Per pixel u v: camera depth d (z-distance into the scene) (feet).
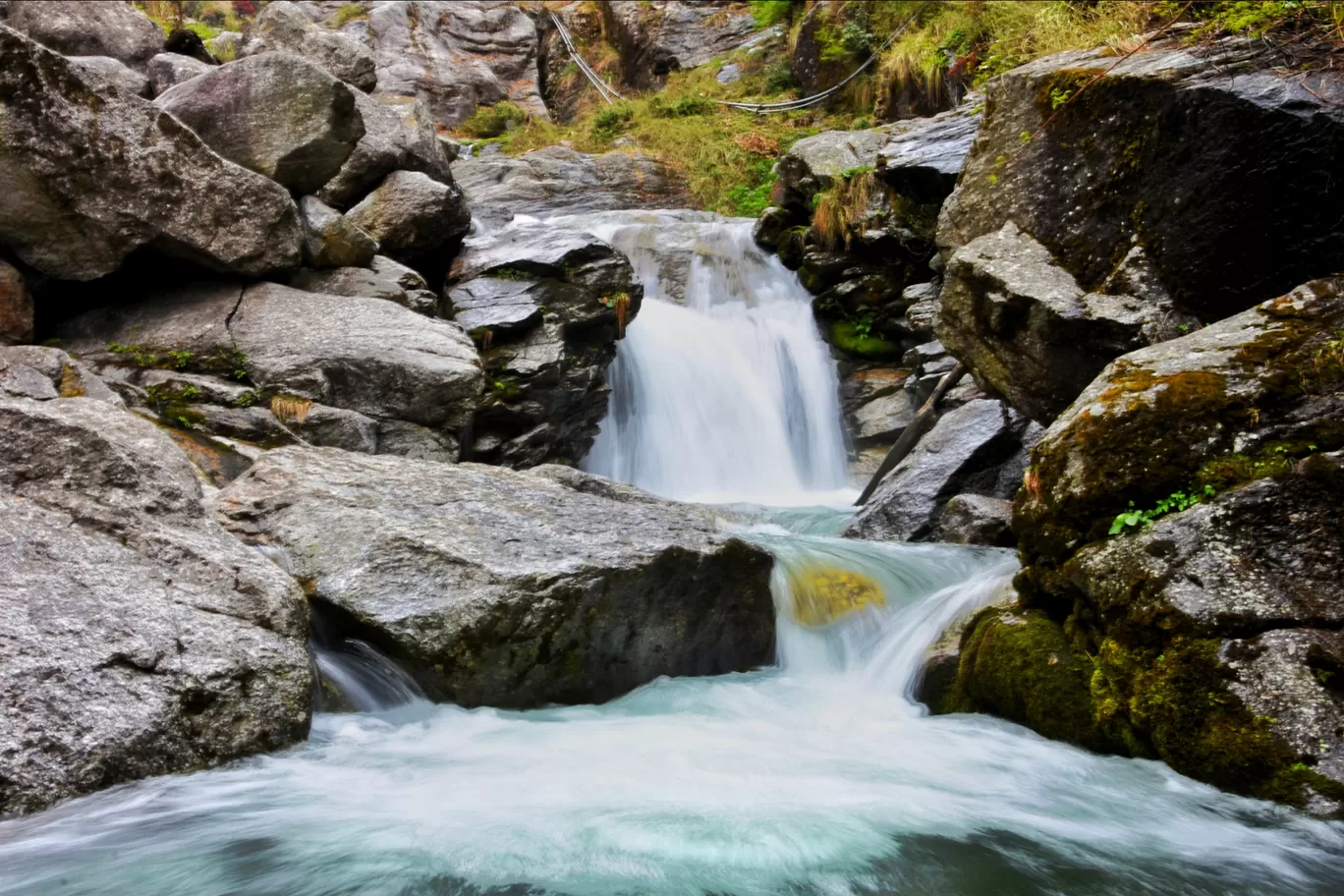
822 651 18.56
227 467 22.48
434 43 80.59
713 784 12.34
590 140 64.23
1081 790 12.31
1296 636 11.87
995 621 15.72
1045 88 20.88
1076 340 19.16
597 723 15.03
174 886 9.34
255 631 13.37
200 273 27.66
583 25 85.10
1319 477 12.63
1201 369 14.60
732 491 36.83
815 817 11.28
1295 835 10.76
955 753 13.71
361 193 36.60
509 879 9.59
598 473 36.52
